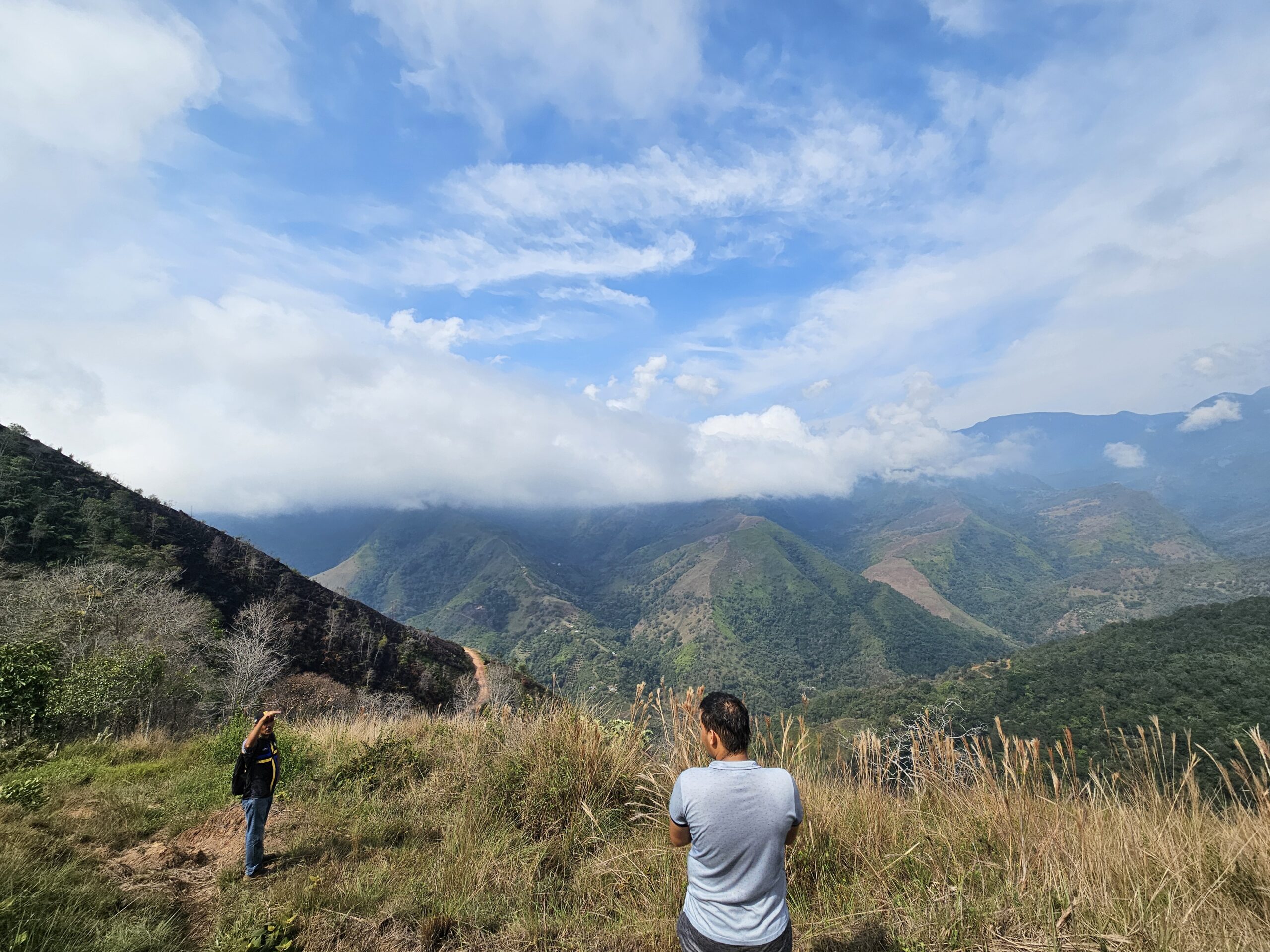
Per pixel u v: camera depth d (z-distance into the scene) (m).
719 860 2.22
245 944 3.15
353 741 8.34
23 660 11.29
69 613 19.59
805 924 3.29
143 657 15.28
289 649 39.62
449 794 5.89
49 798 5.85
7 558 30.33
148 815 5.83
